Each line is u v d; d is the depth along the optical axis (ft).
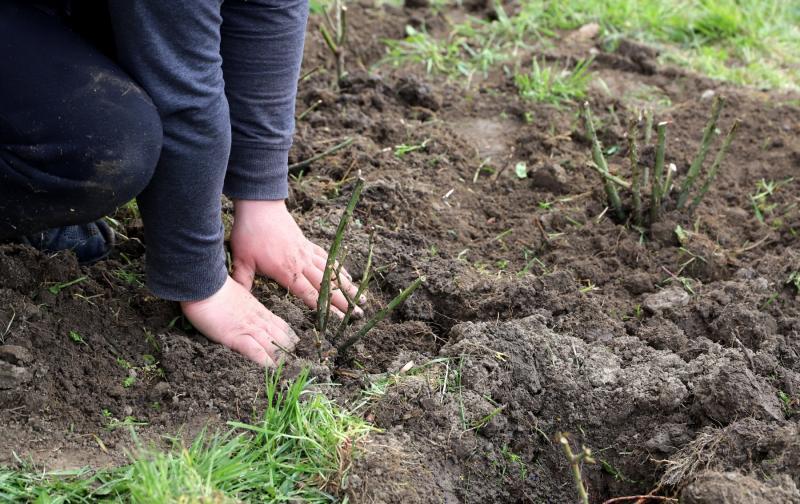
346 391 6.47
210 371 6.44
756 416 6.32
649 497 6.31
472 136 8.47
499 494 6.39
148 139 5.95
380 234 7.44
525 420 6.53
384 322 6.99
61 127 5.95
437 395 6.44
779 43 9.64
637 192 7.54
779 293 7.18
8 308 6.39
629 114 8.65
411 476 6.15
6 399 6.14
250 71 6.50
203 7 5.82
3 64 5.92
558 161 8.17
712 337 6.92
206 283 6.36
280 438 6.18
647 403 6.51
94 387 6.31
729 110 8.73
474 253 7.51
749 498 5.92
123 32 5.85
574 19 9.80
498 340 6.66
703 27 9.78
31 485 5.85
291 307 6.79
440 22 9.74
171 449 6.10
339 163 7.95
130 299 6.72
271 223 6.78
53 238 6.79
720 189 8.04
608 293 7.23
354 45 9.27
